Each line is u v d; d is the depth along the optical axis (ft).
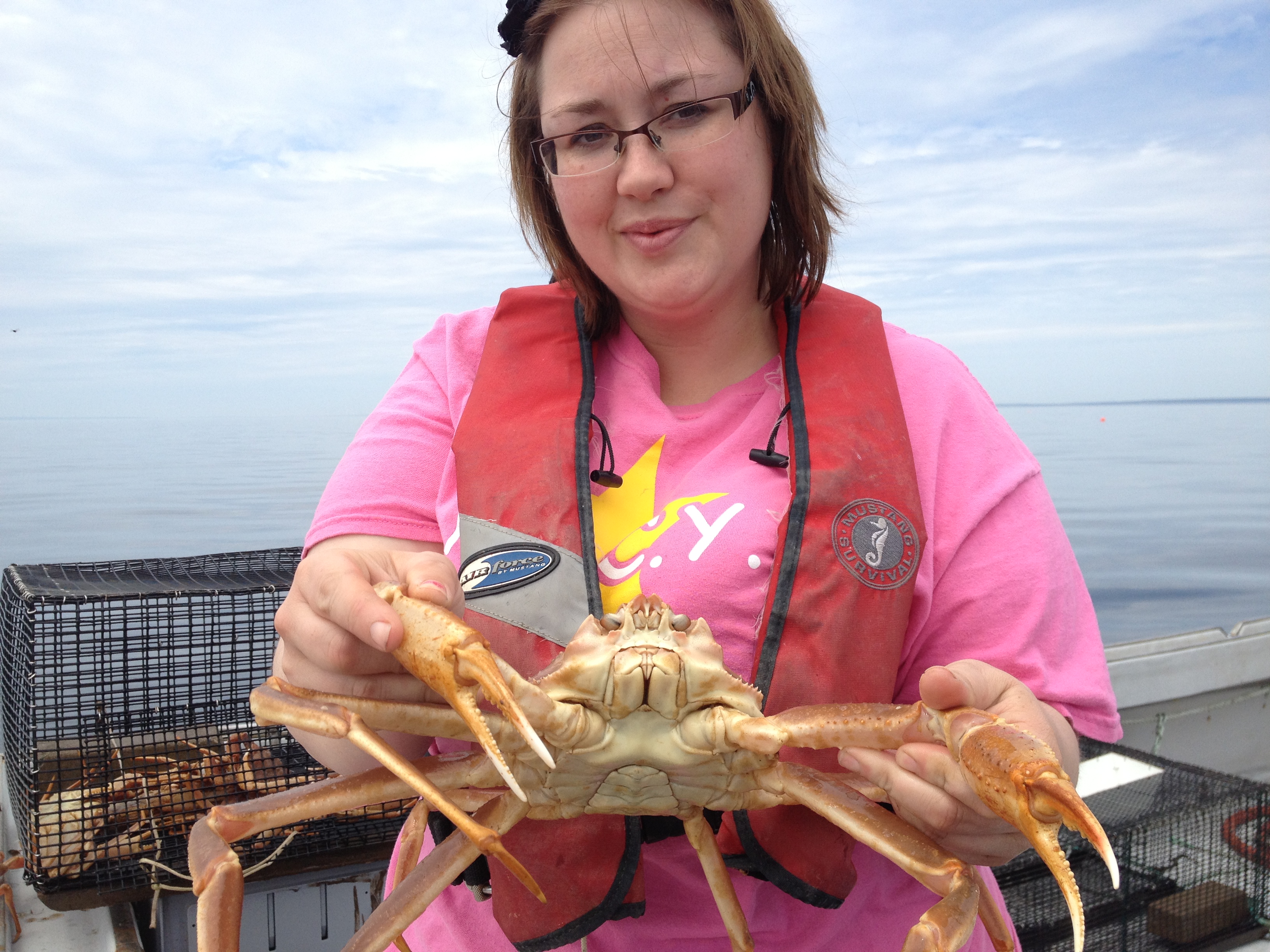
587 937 4.22
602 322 4.74
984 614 4.06
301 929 7.65
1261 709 10.92
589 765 3.68
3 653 8.39
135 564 8.99
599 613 3.97
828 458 4.05
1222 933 7.81
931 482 4.23
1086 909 7.86
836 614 3.83
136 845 7.08
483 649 3.03
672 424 4.42
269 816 3.57
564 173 4.06
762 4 3.92
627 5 3.80
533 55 4.27
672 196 3.88
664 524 4.18
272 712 3.51
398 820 7.62
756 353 4.66
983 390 4.69
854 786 3.86
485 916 4.36
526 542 4.10
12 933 7.29
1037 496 4.30
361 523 4.36
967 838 3.50
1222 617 25.64
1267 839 8.10
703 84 3.79
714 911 4.18
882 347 4.49
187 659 7.47
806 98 4.25
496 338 4.81
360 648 3.44
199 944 3.19
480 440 4.40
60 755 7.15
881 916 4.25
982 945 4.32
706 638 3.68
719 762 3.66
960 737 3.15
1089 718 3.98
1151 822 7.80
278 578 8.36
